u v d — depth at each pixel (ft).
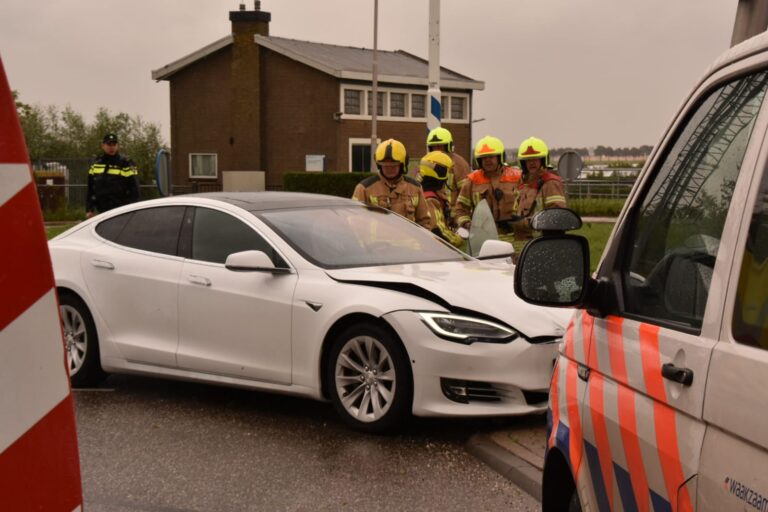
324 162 160.25
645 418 8.45
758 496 6.45
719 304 7.43
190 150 173.99
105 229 27.66
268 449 21.52
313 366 23.12
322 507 17.76
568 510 11.75
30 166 7.13
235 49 165.48
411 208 32.53
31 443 7.19
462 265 24.89
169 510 17.66
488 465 20.18
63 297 27.66
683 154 9.11
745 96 8.04
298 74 162.81
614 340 9.48
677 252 8.71
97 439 22.53
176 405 25.71
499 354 21.20
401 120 165.58
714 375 7.22
